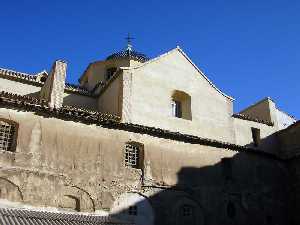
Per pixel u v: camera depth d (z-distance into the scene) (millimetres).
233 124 29906
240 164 28031
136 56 35375
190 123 27750
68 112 22656
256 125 32031
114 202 22219
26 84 27922
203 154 26719
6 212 17938
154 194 23688
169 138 25812
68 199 21188
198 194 25219
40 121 22062
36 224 16812
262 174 28781
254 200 27391
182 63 29766
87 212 21250
